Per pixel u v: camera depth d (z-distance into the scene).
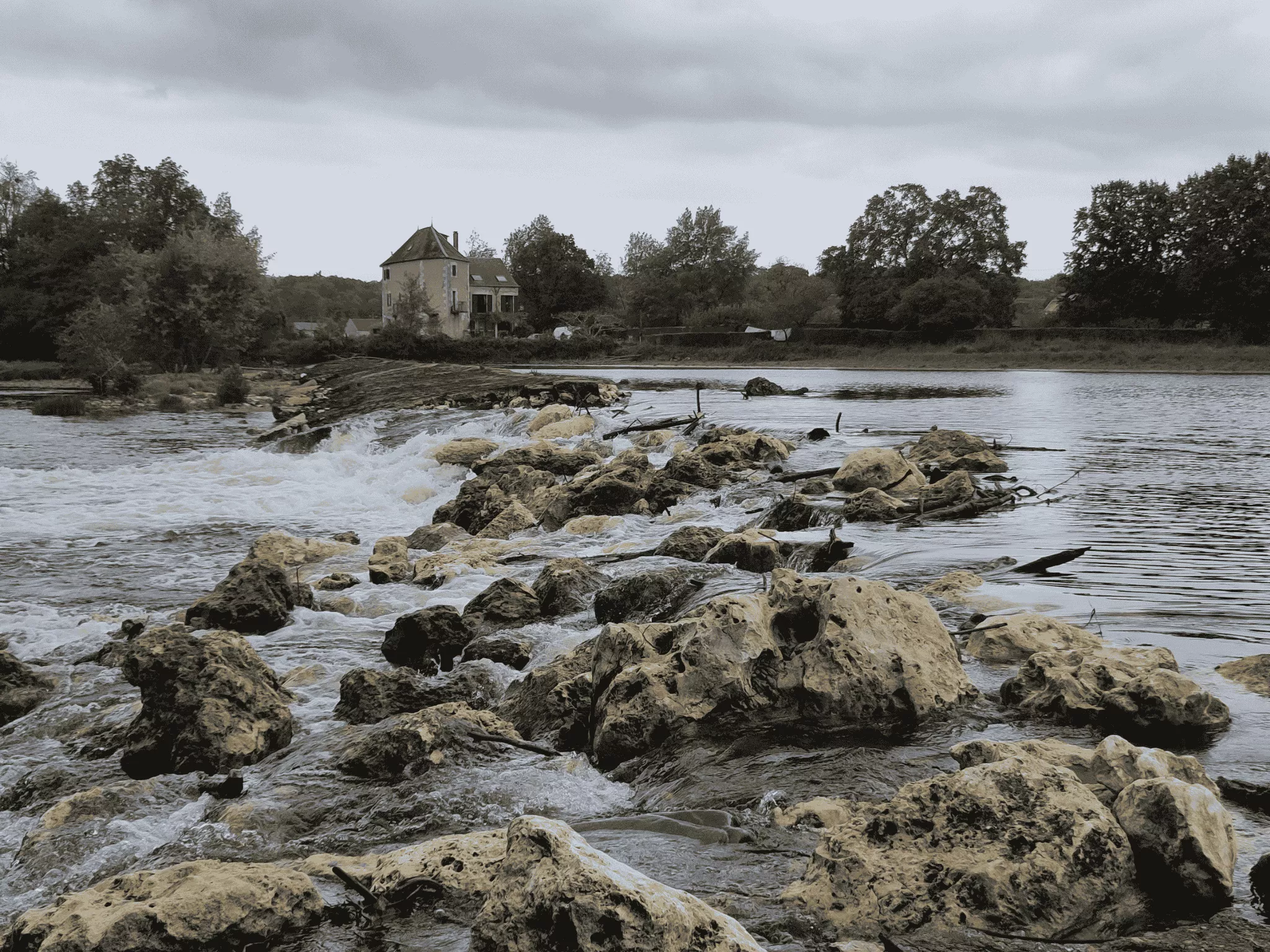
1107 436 26.41
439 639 10.06
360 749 7.27
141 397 56.38
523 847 4.48
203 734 7.42
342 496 22.50
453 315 117.31
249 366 91.69
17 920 4.80
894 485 17.25
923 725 7.20
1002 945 4.29
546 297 123.06
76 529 18.47
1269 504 16.33
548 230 127.75
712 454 21.02
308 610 12.00
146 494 22.31
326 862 5.58
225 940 4.65
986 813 4.69
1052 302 113.00
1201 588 10.76
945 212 101.75
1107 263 91.19
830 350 89.69
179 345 77.31
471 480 19.48
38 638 11.41
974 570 11.80
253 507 21.08
